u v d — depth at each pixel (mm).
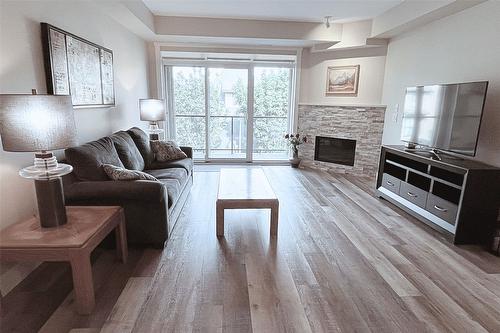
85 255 1729
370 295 2057
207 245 2723
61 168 1928
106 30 3637
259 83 6027
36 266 2258
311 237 2930
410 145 3896
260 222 3287
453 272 2373
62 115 1772
